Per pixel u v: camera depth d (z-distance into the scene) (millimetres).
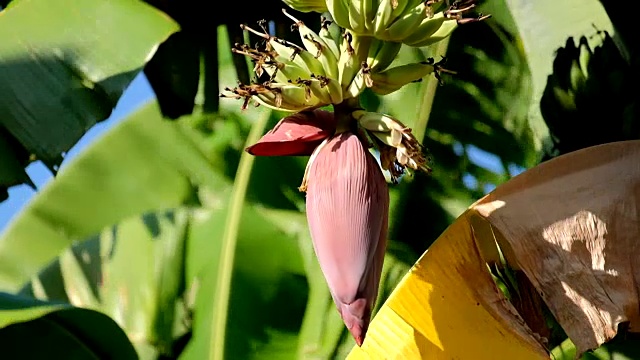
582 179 1573
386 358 1591
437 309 1589
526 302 1582
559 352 1835
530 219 1556
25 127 1749
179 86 2027
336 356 2016
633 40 1928
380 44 1519
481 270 1595
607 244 1541
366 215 1401
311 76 1462
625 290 1521
